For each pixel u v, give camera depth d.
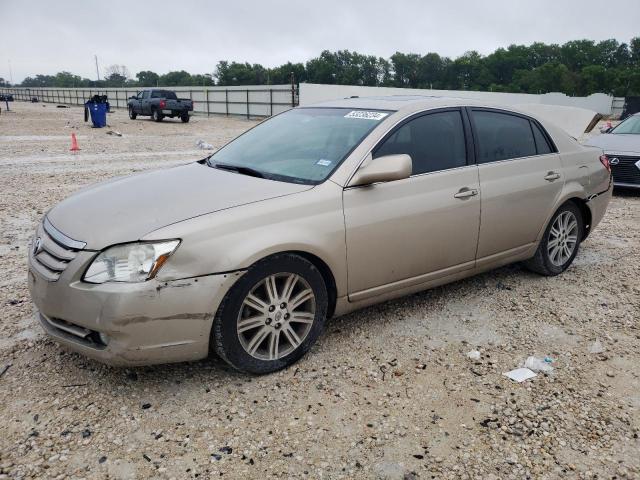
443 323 4.13
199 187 3.48
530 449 2.74
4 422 2.83
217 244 2.99
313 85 37.00
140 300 2.81
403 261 3.82
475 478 2.54
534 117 4.92
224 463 2.59
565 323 4.18
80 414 2.92
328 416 2.96
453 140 4.17
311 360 3.54
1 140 18.30
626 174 9.43
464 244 4.18
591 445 2.77
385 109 4.04
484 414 3.01
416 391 3.22
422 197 3.84
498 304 4.51
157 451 2.66
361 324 4.08
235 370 3.38
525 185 4.55
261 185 3.47
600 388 3.29
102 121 25.80
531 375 3.41
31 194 8.78
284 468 2.57
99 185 3.87
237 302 3.08
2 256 5.53
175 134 23.22
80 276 2.89
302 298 3.39
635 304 4.57
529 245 4.77
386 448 2.73
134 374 3.31
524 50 122.12
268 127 4.54
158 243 2.88
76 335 2.99
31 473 2.48
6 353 3.52
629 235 6.84
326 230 3.36
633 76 95.25
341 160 3.62
